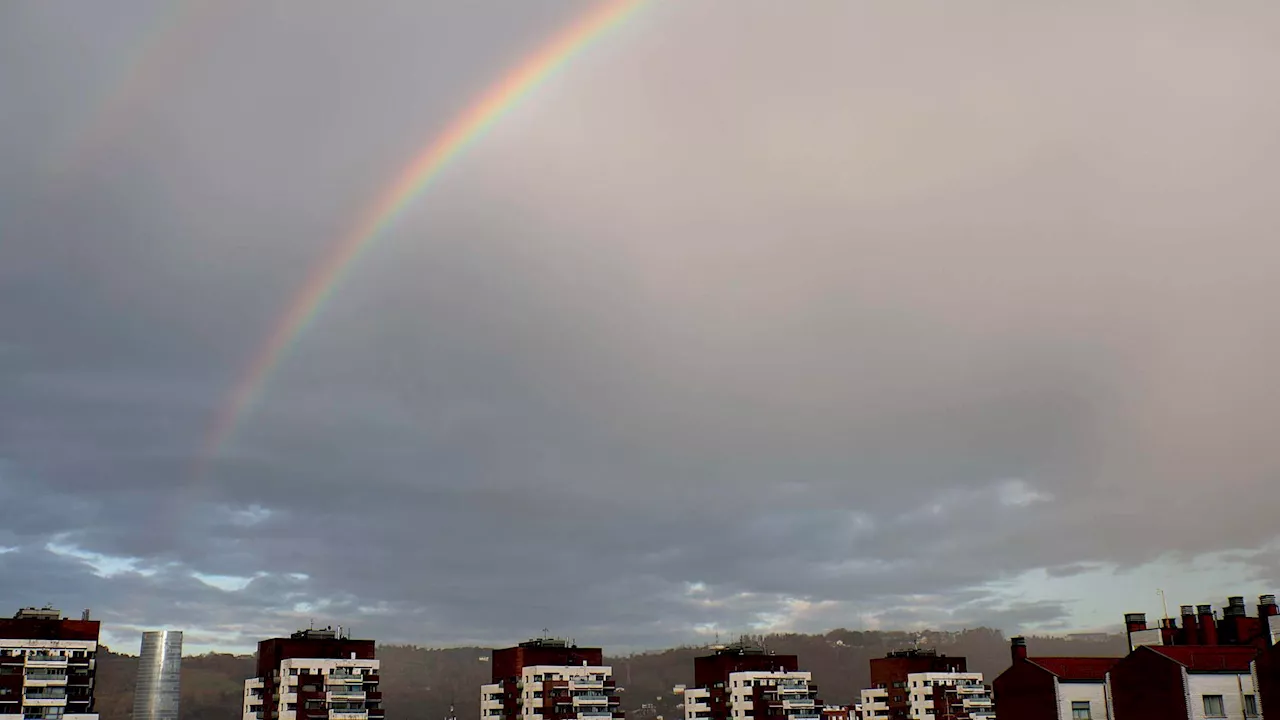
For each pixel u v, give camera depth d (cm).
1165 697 10206
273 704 19938
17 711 17650
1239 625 11538
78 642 18438
